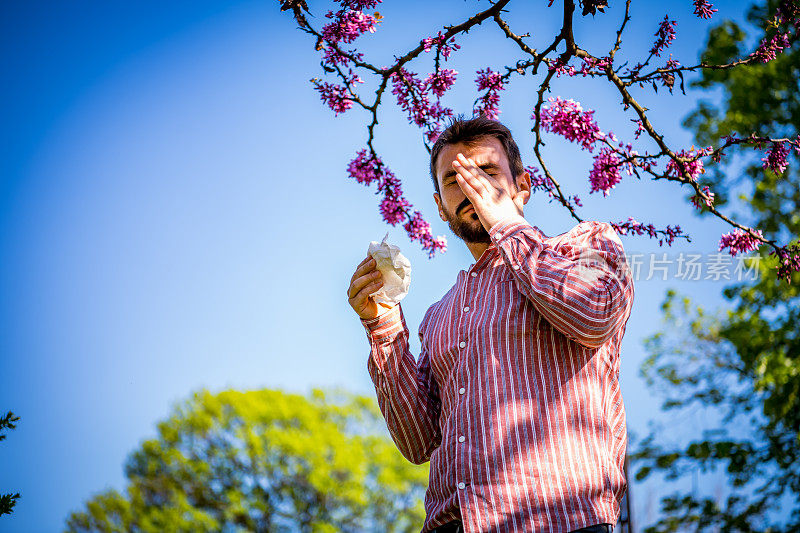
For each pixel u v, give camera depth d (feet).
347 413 65.21
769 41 9.30
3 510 7.24
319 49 9.11
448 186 7.00
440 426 6.65
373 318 7.12
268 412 62.80
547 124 9.08
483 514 5.46
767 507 25.08
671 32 8.93
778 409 24.40
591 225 6.46
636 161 9.09
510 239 6.06
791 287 24.45
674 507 25.30
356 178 9.49
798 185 25.57
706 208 9.37
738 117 26.11
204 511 61.21
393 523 61.11
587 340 5.71
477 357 5.97
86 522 59.98
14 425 7.54
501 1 8.55
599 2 8.25
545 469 5.50
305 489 60.44
